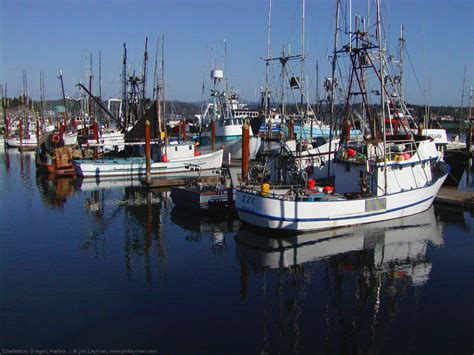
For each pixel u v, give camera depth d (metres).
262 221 24.22
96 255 22.14
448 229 25.78
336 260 21.11
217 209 30.64
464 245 23.16
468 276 19.09
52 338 14.05
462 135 82.25
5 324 14.92
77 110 109.19
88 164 47.31
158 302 16.61
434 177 31.61
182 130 68.56
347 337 14.14
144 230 26.86
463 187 40.38
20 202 35.22
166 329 14.62
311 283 18.48
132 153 53.69
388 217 26.66
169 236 25.52
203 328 14.69
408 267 20.19
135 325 14.88
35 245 23.75
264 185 24.25
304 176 26.81
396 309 16.02
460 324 14.88
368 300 16.78
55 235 25.75
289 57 31.33
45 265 20.66
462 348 13.45
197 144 54.38
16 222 28.78
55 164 50.81
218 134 60.59
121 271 19.86
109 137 60.50
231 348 13.50
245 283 18.48
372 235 24.61
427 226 26.31
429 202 29.33
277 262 20.94
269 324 14.93
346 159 27.84
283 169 29.50
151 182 41.91
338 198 25.14
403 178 27.81
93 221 29.12
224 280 18.81
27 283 18.44
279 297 17.08
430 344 13.70
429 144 30.19
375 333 14.35
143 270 20.00
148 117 49.97
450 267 20.16
